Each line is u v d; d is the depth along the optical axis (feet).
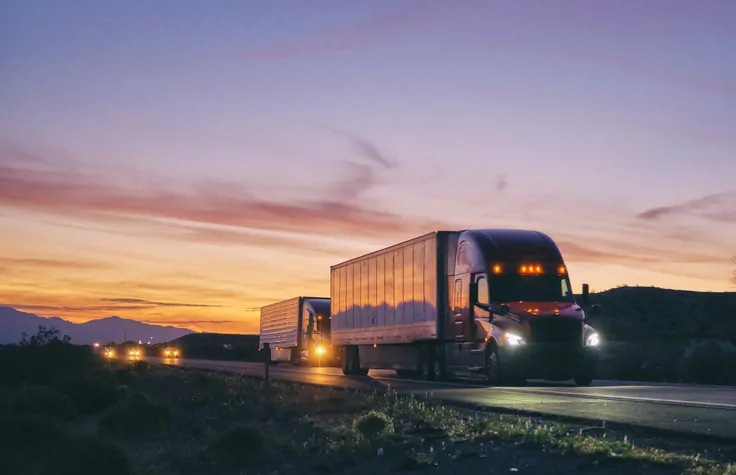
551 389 85.81
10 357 92.94
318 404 67.97
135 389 87.35
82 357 101.30
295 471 39.04
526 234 106.63
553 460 37.04
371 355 138.82
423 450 41.37
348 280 148.05
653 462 35.14
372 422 48.16
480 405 63.36
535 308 97.76
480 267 102.78
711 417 52.90
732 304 322.75
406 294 122.31
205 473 40.19
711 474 32.63
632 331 245.65
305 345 207.62
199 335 572.92
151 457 44.86
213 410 67.72
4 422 45.91
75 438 40.32
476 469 36.17
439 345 113.70
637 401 66.18
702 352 133.39
